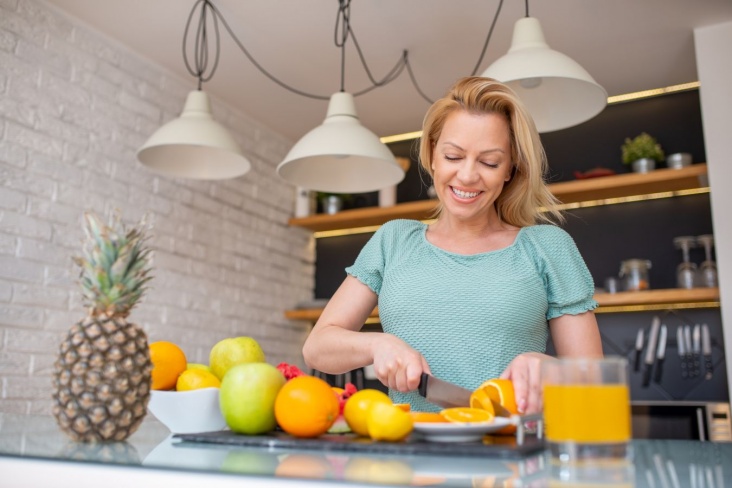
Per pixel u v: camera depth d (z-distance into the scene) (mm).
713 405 3146
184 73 3535
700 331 3549
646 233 3729
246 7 2918
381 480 591
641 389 3631
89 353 884
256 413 919
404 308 1427
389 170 2465
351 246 4484
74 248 2953
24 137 2773
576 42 3186
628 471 657
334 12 2945
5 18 2727
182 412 1031
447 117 1415
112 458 732
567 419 664
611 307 3691
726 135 3006
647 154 3494
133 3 2902
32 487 730
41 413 2762
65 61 2963
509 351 1362
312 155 2246
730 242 2951
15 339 2688
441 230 1529
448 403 1079
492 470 662
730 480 645
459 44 3193
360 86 3639
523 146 1390
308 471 636
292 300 4309
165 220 3414
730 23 3023
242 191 3943
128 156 3244
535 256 1421
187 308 3494
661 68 3461
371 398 917
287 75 3525
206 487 628
